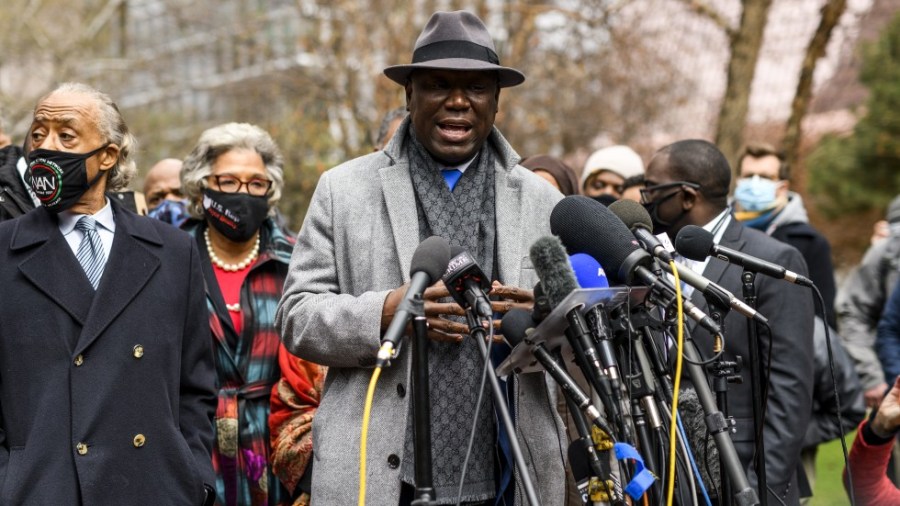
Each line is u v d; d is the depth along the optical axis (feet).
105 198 11.60
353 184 11.62
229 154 14.66
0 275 10.93
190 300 11.71
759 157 20.72
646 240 10.02
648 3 46.85
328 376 11.61
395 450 10.82
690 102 52.60
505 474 11.14
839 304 21.15
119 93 57.11
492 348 10.75
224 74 53.52
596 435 9.43
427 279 9.23
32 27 53.16
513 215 11.51
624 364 9.42
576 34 43.75
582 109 50.96
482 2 41.45
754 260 10.34
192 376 11.75
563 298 9.16
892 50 61.46
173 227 11.93
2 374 10.81
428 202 11.43
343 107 41.47
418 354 9.10
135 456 10.89
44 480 10.51
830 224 65.77
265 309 14.52
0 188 14.08
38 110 11.26
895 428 11.81
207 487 11.46
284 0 48.96
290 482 13.53
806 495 15.52
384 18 40.93
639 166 20.31
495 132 11.80
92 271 11.25
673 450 8.88
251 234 14.65
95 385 10.82
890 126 61.31
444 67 10.93
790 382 13.37
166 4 55.42
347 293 11.43
